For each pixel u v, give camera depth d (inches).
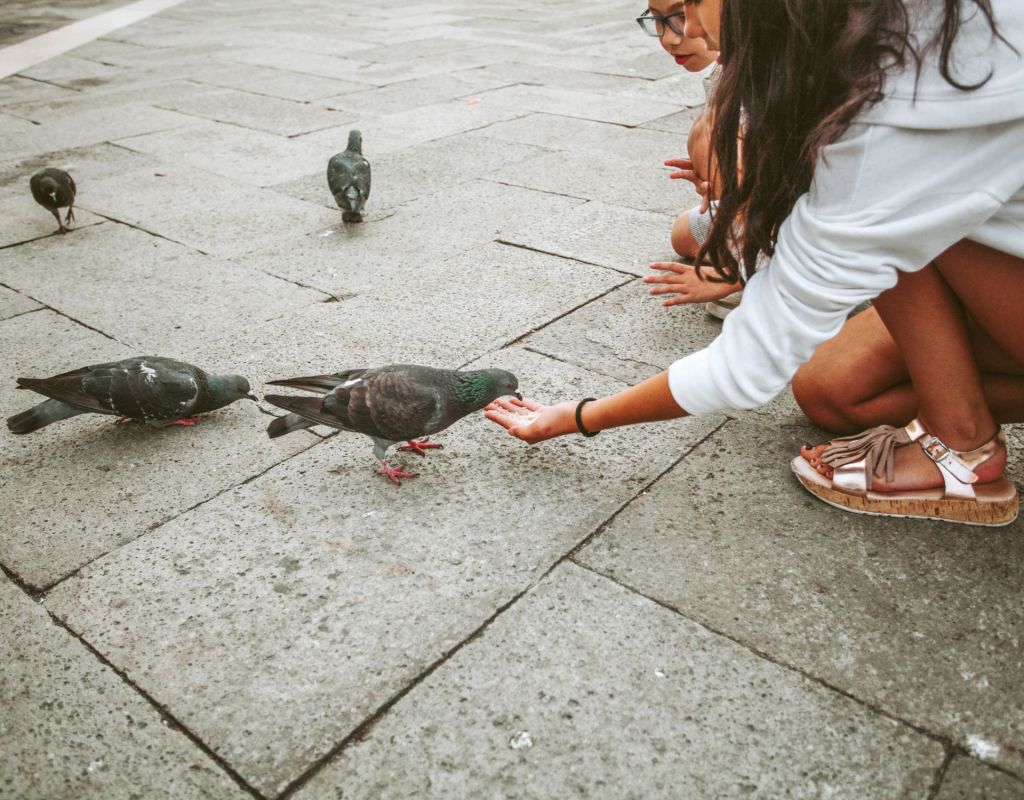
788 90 63.6
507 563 96.3
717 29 111.6
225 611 90.4
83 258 185.3
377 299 162.2
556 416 101.4
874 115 61.7
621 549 97.9
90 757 75.1
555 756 74.5
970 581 91.5
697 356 83.9
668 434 118.4
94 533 102.5
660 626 87.4
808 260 68.6
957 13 56.5
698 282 119.4
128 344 147.9
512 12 514.3
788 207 70.8
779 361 74.2
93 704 80.1
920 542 97.1
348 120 286.5
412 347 144.2
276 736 76.6
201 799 71.5
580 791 71.5
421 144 258.1
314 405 107.0
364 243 189.3
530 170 233.0
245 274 175.3
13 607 91.7
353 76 350.6
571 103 301.7
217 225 202.1
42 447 119.9
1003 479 97.2
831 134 62.1
